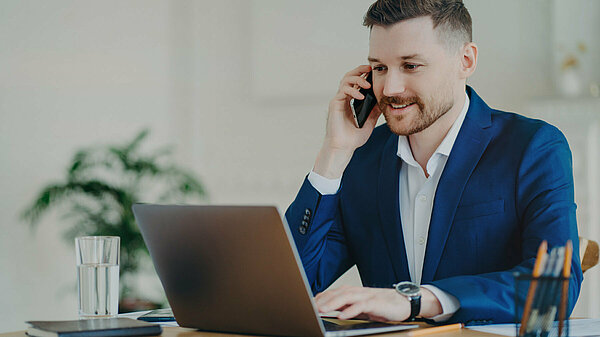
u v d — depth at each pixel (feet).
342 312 3.65
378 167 5.48
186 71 14.14
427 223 5.13
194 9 14.12
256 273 3.44
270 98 13.58
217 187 13.92
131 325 3.63
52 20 13.29
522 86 11.64
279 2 13.53
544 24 11.53
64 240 12.60
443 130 5.10
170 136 14.03
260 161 13.64
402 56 4.78
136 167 12.34
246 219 3.34
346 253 5.61
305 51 13.32
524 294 3.52
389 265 5.27
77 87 13.37
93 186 12.05
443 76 4.85
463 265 4.91
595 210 11.14
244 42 13.82
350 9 13.01
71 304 12.70
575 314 11.06
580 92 11.32
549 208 4.60
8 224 12.66
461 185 4.96
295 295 3.36
